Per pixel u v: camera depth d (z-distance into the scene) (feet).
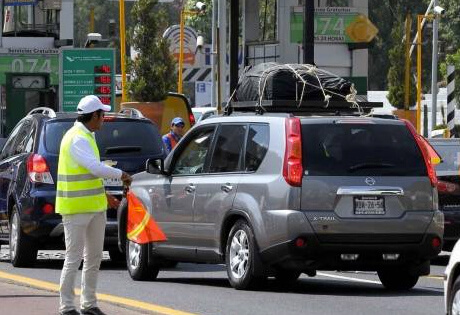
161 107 248.93
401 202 103.19
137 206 91.20
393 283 110.42
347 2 297.12
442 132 289.53
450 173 143.74
